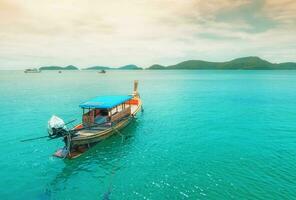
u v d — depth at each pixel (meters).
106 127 28.61
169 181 18.95
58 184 19.03
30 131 33.03
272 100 61.34
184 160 22.89
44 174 20.67
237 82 134.00
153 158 23.56
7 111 46.75
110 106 28.02
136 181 19.12
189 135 30.94
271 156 23.41
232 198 16.39
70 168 21.75
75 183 19.14
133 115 36.25
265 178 19.00
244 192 17.06
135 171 20.88
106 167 21.84
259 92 80.44
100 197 17.08
